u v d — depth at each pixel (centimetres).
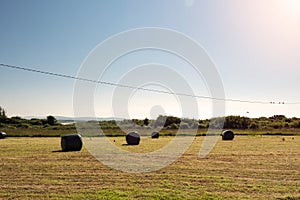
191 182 1131
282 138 3641
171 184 1098
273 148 2366
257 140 3322
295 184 1097
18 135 4341
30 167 1466
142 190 1010
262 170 1372
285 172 1324
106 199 905
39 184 1110
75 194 966
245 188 1034
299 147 2448
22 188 1051
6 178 1211
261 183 1112
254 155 1914
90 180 1173
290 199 908
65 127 6306
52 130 5631
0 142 3147
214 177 1216
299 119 7100
